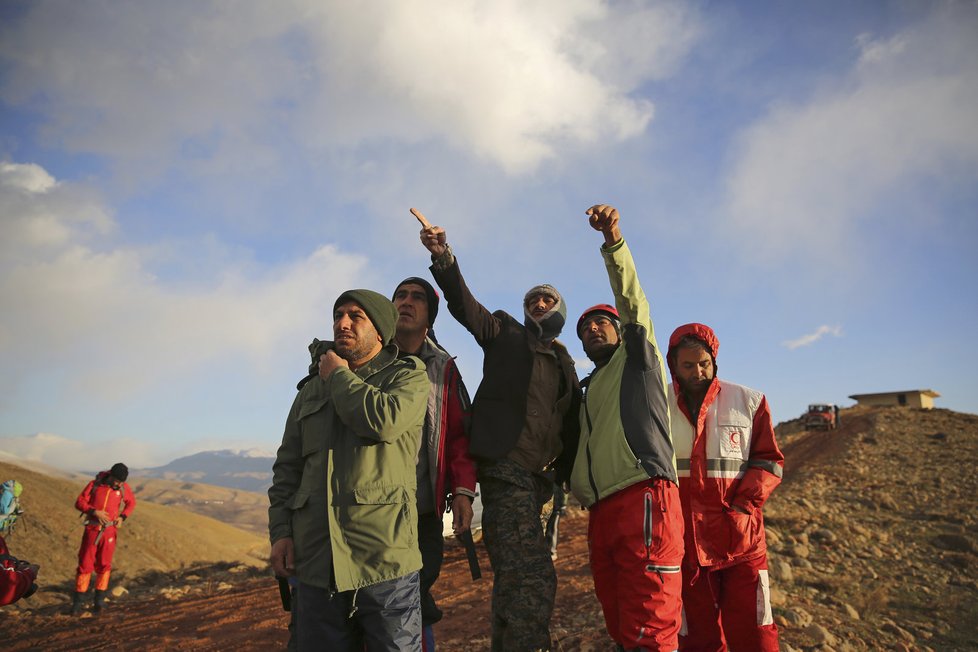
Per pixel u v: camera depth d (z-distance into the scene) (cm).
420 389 297
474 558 348
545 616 327
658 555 317
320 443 284
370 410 270
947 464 2205
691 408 390
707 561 363
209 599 980
